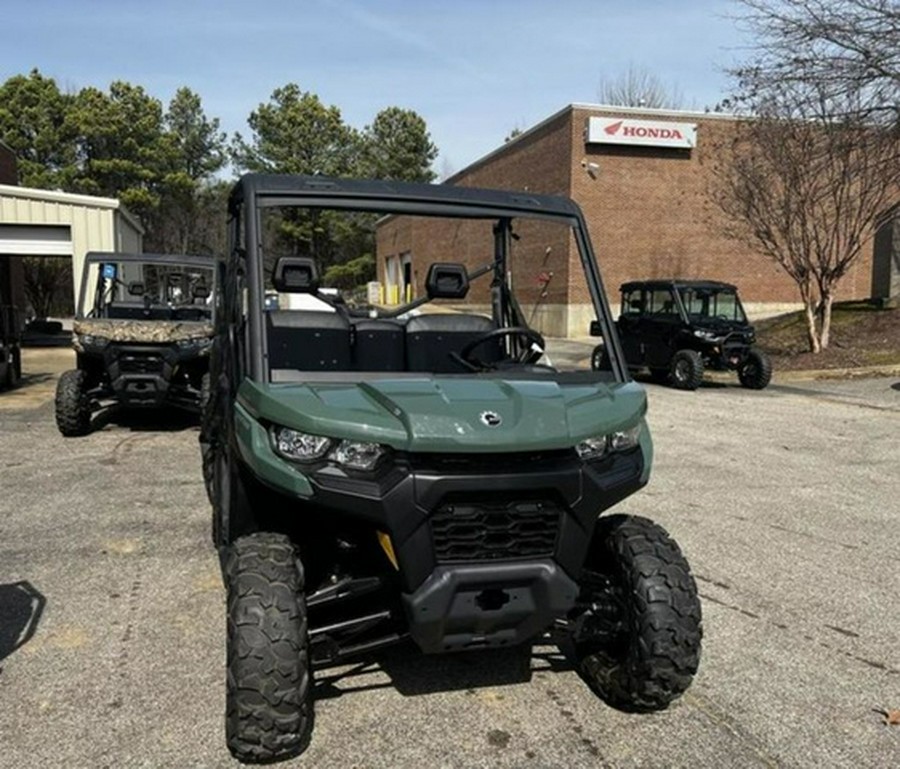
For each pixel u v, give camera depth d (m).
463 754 2.90
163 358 8.53
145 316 9.59
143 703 3.21
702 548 5.22
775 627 4.01
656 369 14.54
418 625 2.71
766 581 4.64
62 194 18.89
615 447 2.97
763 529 5.65
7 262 22.66
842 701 3.31
